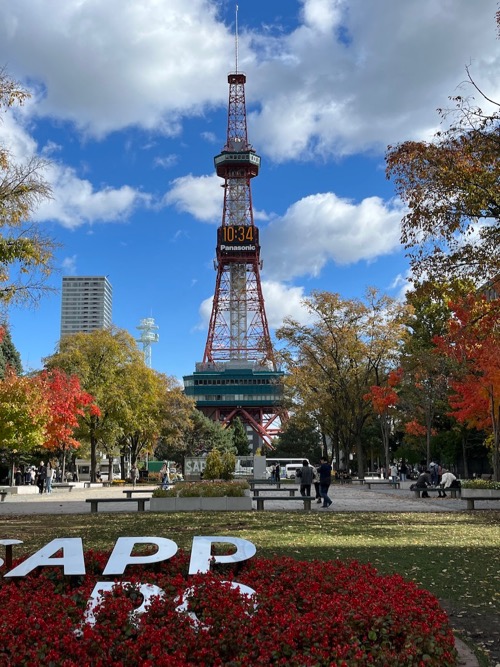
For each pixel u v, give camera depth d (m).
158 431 71.06
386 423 57.91
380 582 7.96
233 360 148.00
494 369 30.12
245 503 25.39
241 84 166.50
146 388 59.19
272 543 15.04
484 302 20.69
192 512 24.16
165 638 5.83
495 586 10.55
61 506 29.28
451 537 16.39
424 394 48.62
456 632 7.98
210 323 149.50
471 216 19.11
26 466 69.75
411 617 6.48
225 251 150.88
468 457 62.97
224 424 130.38
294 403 60.91
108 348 56.09
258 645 5.78
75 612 6.73
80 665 5.40
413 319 54.81
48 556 8.48
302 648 5.89
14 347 63.41
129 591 7.30
